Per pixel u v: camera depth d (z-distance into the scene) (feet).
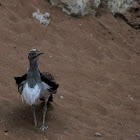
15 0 48.67
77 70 39.86
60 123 27.96
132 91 38.42
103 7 58.54
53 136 25.41
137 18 60.44
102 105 33.30
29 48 41.16
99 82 38.65
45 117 28.32
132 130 30.01
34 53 24.38
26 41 42.47
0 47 38.70
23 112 28.07
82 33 49.32
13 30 43.34
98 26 53.26
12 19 45.47
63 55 42.42
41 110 29.35
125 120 31.91
